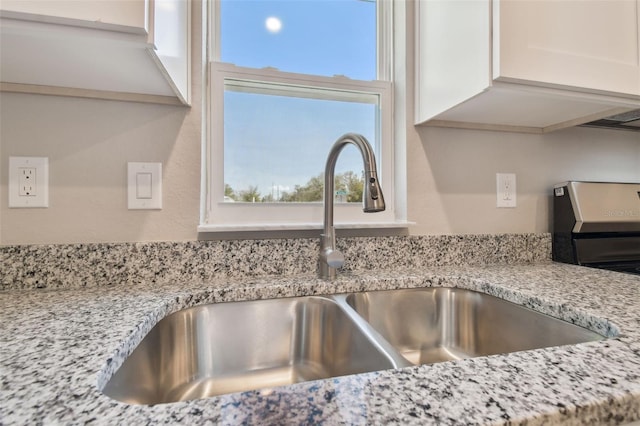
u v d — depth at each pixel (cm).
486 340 76
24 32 49
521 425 26
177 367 62
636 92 82
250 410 26
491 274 85
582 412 28
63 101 74
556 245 108
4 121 71
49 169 73
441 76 89
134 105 78
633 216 103
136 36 52
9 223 71
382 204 62
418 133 100
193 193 81
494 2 70
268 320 72
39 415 26
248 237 84
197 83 82
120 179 77
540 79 73
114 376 39
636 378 32
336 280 78
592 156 118
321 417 26
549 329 60
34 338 43
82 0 48
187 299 66
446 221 101
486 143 106
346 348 63
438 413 26
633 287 71
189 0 81
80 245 73
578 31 76
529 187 110
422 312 81
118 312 54
